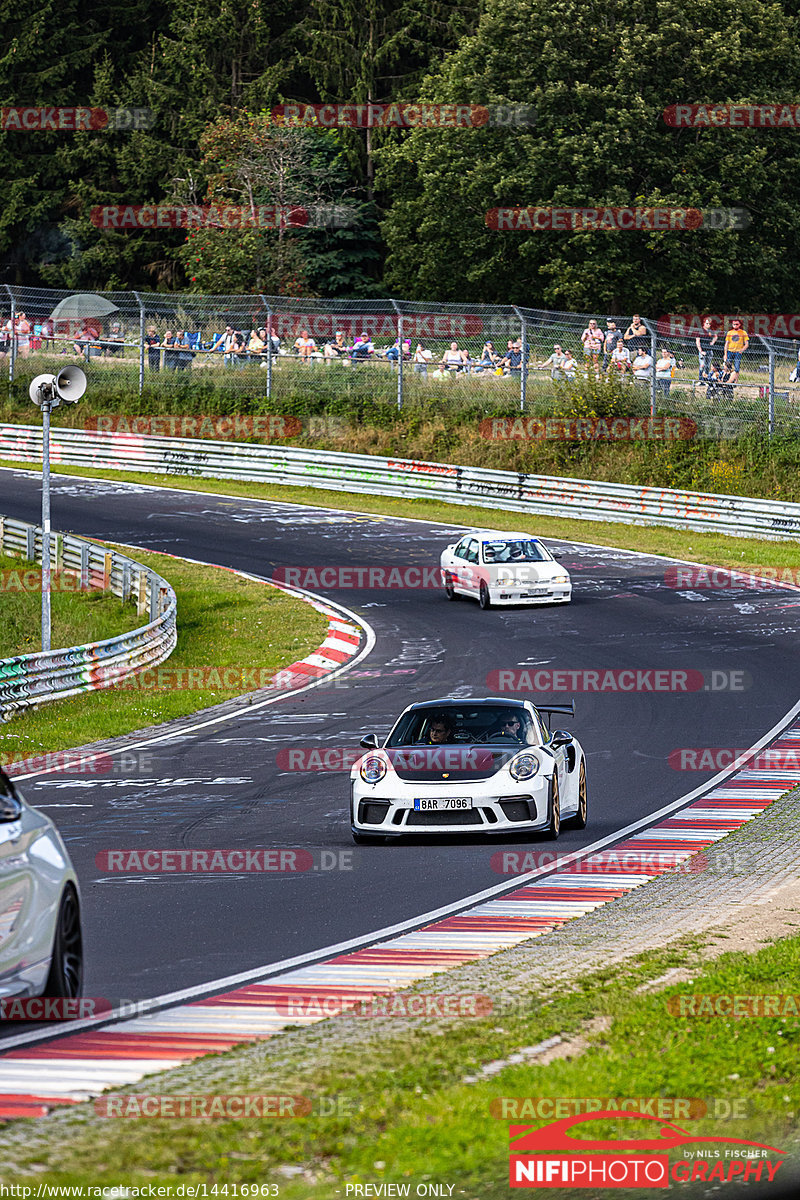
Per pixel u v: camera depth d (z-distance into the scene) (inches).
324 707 1606.8
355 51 5270.7
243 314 3816.4
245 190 4389.8
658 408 3230.8
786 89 4259.4
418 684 1718.8
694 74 4192.9
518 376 3474.4
